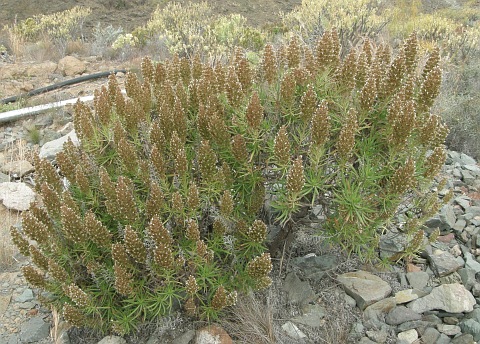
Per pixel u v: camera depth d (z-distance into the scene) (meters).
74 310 3.03
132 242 2.88
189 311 3.16
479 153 5.62
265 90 3.36
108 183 3.07
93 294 3.21
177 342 3.22
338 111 3.21
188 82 3.89
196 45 9.70
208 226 3.50
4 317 3.64
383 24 8.96
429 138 3.08
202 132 3.25
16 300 3.79
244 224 3.20
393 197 3.07
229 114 3.36
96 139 3.32
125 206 2.96
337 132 3.19
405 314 3.41
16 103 7.48
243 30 10.41
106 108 3.32
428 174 3.25
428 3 17.27
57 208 3.21
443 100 6.06
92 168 3.38
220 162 3.40
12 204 4.88
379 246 3.90
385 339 3.28
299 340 3.29
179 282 3.08
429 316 3.43
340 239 3.28
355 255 3.92
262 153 3.31
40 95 8.25
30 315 3.65
